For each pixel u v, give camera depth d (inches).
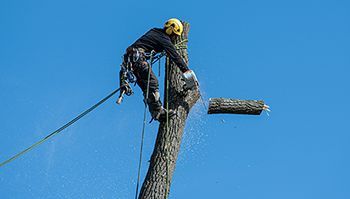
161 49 693.9
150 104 674.2
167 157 657.0
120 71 682.2
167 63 715.4
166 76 713.6
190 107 698.8
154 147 672.4
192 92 700.7
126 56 684.7
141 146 644.1
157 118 673.0
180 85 704.4
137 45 687.1
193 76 677.3
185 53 732.7
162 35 691.4
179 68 684.1
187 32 743.1
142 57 679.1
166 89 705.6
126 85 674.2
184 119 685.3
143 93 682.8
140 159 636.1
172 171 658.2
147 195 634.8
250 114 723.4
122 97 672.4
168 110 677.9
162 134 672.4
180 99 692.7
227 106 710.5
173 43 732.7
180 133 677.3
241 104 713.6
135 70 679.1
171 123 676.7
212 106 708.7
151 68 679.1
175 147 666.8
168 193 644.7
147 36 691.4
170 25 702.5
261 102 719.1
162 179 645.3
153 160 658.8
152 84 673.0
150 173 650.8
